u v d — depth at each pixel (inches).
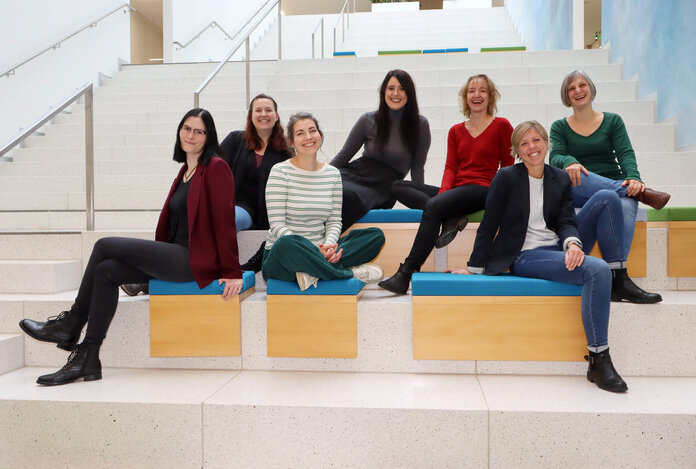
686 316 73.2
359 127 104.3
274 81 199.0
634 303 74.5
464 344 74.6
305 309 76.7
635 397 64.9
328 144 154.8
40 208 141.1
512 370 75.4
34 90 204.1
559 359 73.6
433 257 95.3
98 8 249.4
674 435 59.0
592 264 68.4
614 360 74.6
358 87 194.2
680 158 124.6
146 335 81.0
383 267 97.7
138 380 74.4
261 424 63.7
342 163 105.1
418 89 178.9
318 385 71.4
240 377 75.7
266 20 398.0
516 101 171.6
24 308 84.2
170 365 80.7
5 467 67.1
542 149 78.0
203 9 334.6
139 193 135.3
